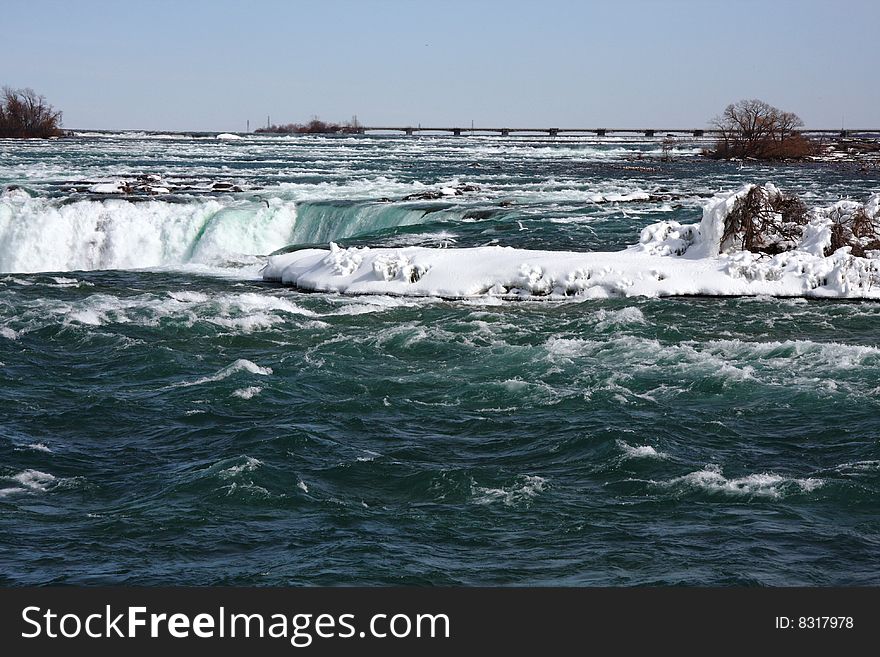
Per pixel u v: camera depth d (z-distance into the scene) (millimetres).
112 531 16109
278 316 29438
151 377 24219
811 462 18859
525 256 33125
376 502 17375
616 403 21859
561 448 19531
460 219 47406
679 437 20031
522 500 17250
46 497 17500
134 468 18859
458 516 16688
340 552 15336
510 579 14523
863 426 20453
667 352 25328
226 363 25297
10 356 25594
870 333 27391
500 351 25781
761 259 32312
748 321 28469
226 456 19203
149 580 14539
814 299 30906
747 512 16656
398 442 20000
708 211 33188
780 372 23844
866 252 32469
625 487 17766
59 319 28703
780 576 14484
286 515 16750
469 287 31688
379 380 23625
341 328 28297
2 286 34094
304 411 21703
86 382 23859
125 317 29109
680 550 15312
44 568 14867
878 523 16250
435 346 26328
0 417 21328
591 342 26359
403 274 32406
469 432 20547
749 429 20484
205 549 15539
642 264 32250
